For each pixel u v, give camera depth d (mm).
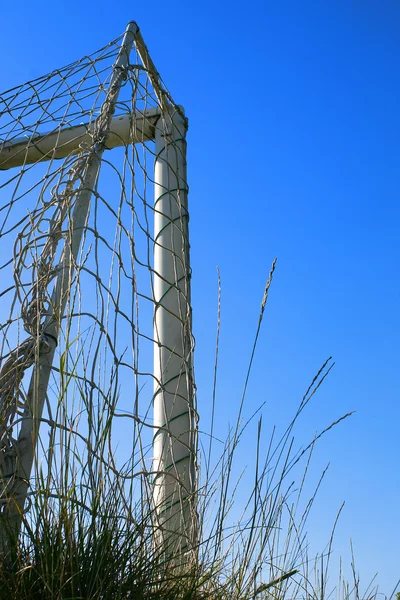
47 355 1610
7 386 1554
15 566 1367
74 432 1537
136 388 1784
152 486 1806
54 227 1785
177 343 2723
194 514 1911
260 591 1771
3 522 1364
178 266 2869
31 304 1688
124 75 2232
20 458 1488
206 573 1779
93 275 1721
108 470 1571
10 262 1742
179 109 3188
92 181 1894
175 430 2488
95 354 1631
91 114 2182
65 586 1353
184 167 3100
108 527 1502
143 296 2072
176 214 2973
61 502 1431
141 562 1550
